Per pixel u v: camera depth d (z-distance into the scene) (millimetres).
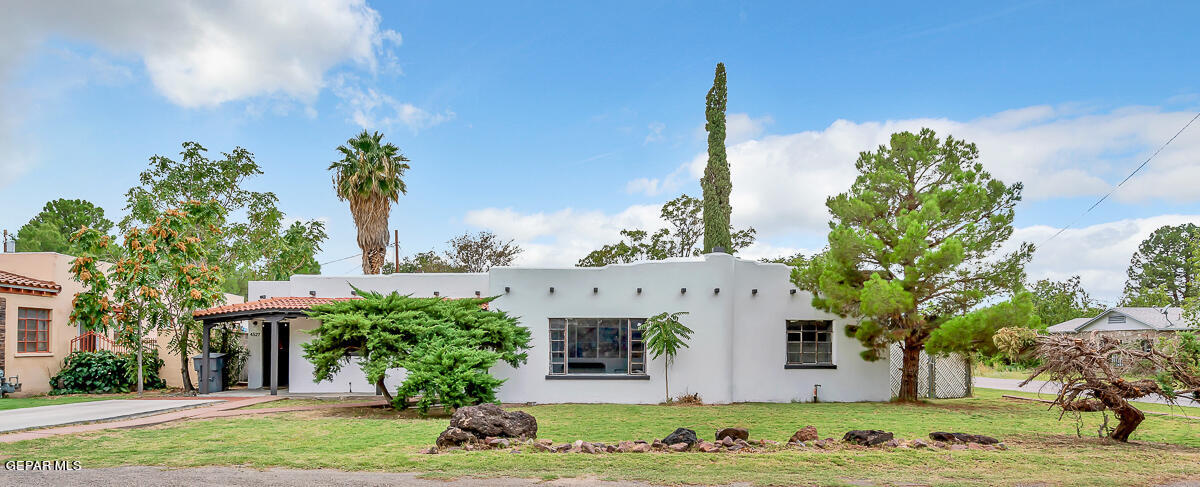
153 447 10000
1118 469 8875
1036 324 16891
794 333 20359
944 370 21875
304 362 19641
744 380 19672
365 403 16938
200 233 23047
